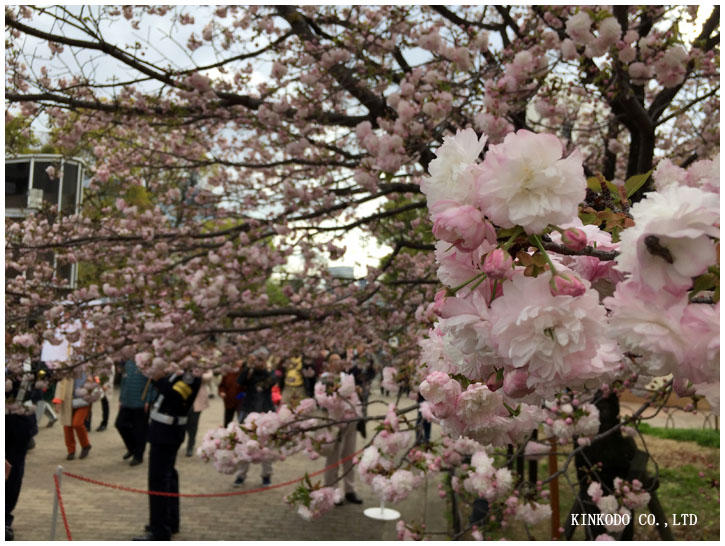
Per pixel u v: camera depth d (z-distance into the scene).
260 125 4.84
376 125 4.63
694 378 0.78
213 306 5.34
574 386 0.87
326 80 4.61
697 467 8.20
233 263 5.62
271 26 4.95
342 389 3.55
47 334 5.46
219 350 6.74
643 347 0.79
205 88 4.43
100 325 5.60
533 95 3.60
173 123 4.59
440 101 3.70
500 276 0.80
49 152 5.89
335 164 5.06
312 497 3.21
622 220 1.09
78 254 5.85
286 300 7.12
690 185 1.14
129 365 7.90
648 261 0.75
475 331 0.91
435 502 6.39
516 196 0.82
